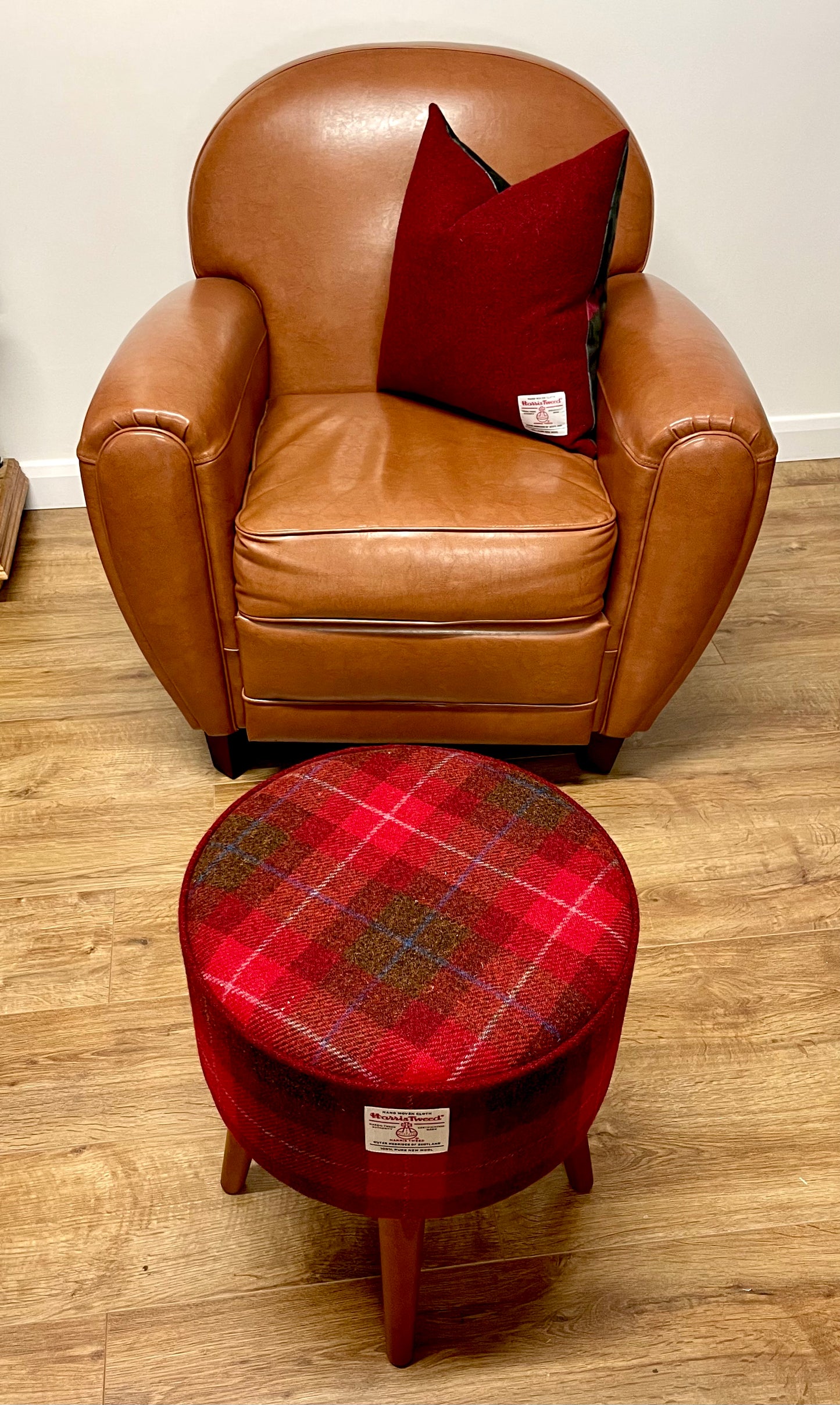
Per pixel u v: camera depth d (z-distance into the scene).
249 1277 1.21
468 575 1.52
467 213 1.68
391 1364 1.14
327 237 1.86
